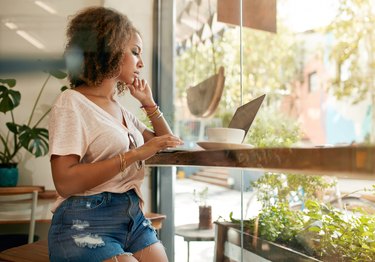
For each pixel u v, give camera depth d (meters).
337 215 1.39
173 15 2.82
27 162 2.83
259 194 1.74
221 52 2.18
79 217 1.19
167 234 2.72
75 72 1.18
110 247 1.18
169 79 2.71
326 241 1.42
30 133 2.58
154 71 2.76
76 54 1.12
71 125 1.15
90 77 1.20
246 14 1.39
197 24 2.54
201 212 2.29
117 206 1.25
